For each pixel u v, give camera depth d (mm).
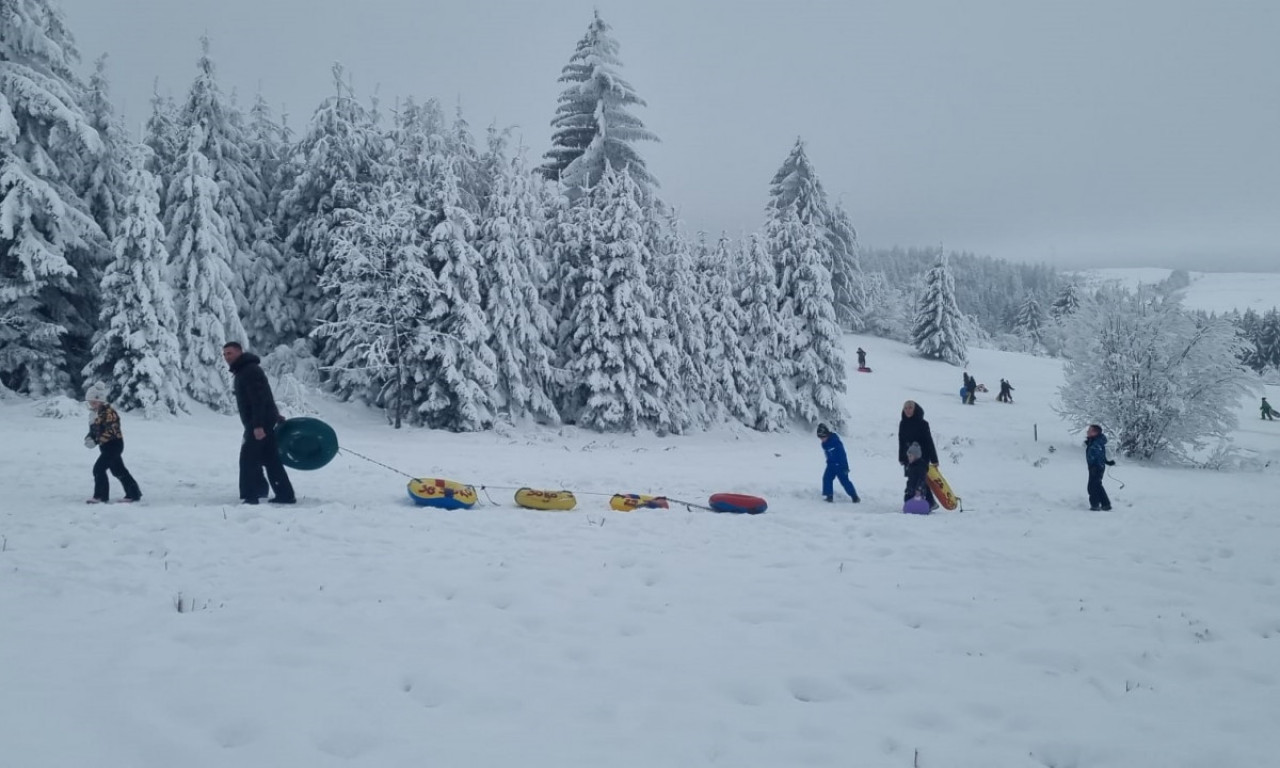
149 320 22688
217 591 5871
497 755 3514
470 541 7996
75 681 4102
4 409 21359
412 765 3391
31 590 5734
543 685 4359
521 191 28406
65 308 24422
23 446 15609
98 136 23234
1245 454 29078
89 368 23188
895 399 42500
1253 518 11594
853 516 10625
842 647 5199
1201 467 24609
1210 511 12688
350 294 26359
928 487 12219
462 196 29000
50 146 23266
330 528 8305
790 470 18797
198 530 7934
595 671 4609
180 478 12391
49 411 20609
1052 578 7203
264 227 29219
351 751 3510
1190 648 5254
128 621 5125
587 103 37500
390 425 26234
